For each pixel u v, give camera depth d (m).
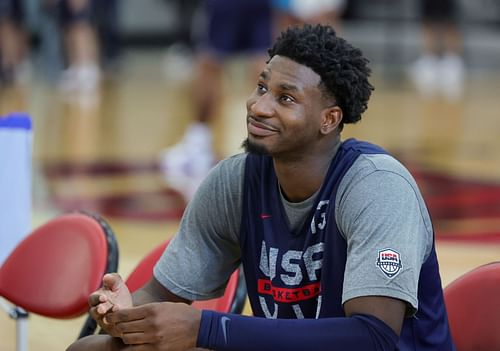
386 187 5.71
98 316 5.70
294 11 19.73
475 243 13.60
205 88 18.97
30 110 26.28
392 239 5.56
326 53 5.82
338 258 5.85
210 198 6.33
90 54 31.58
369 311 5.45
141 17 41.47
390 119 25.30
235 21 18.52
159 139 22.52
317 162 5.96
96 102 28.14
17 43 31.19
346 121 6.02
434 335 5.99
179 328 5.45
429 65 34.06
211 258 6.43
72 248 7.75
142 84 32.16
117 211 15.73
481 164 19.45
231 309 7.07
